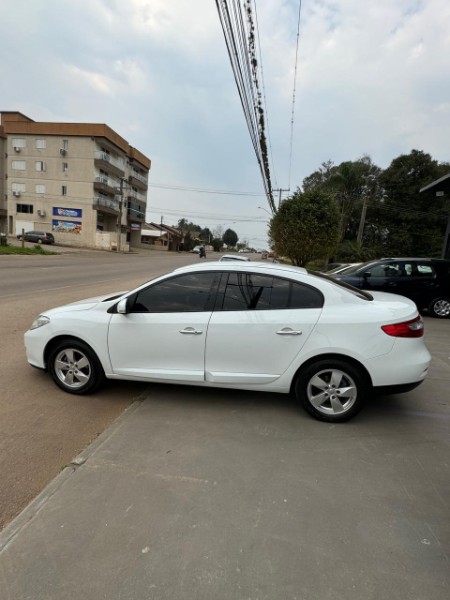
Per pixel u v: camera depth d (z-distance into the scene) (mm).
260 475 2621
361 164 36031
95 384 3859
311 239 17281
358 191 39656
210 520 2172
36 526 2068
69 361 3902
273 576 1819
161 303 3652
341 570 1865
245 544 2008
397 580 1819
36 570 1809
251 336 3416
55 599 1671
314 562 1907
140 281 15180
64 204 46062
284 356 3408
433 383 4605
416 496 2459
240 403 3762
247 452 2902
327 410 3426
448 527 2188
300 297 3473
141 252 51500
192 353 3543
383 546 2027
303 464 2775
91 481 2467
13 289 11008
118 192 50375
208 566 1863
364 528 2160
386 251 37438
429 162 37344
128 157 56094
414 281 9391
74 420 3410
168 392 3982
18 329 6309
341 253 32031
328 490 2488
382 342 3275
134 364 3697
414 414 3688
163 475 2568
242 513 2242
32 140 45562
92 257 30500
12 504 2311
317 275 3707
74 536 2014
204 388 4109
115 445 2910
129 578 1783
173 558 1902
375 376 3299
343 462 2820
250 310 3479
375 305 3443
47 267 18734
